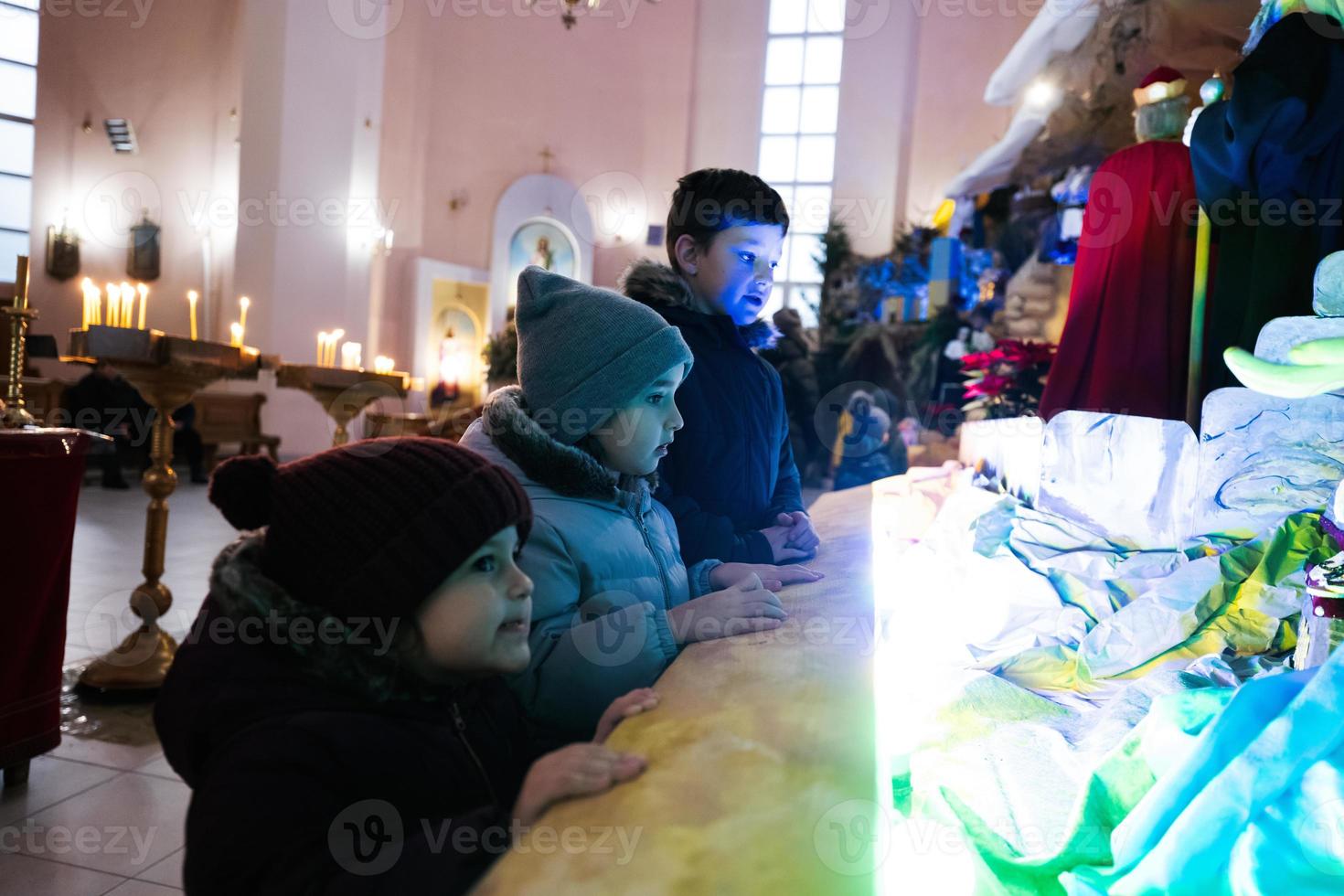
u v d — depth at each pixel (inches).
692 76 492.4
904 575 59.2
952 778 36.5
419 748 30.4
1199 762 28.9
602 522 44.9
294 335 410.6
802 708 30.0
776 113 485.7
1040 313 331.6
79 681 113.0
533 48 497.7
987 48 443.8
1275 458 57.6
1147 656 46.6
